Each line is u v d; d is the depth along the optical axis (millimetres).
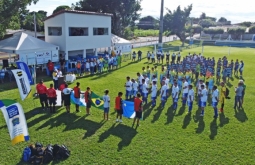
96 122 13234
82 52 34531
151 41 64750
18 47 23062
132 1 50062
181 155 10047
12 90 18969
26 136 9984
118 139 11336
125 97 17594
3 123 12984
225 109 15422
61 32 28906
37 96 17516
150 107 15695
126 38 59156
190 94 14438
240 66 24938
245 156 10008
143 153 10164
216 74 23906
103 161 9578
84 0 46844
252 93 18812
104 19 33719
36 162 9320
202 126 12836
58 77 19359
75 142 11023
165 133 11992
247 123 13258
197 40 67062
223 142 11125
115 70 27469
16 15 27828
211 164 9469
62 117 13836
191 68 24266
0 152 10180
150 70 21203
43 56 25297
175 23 61000
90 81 22203
